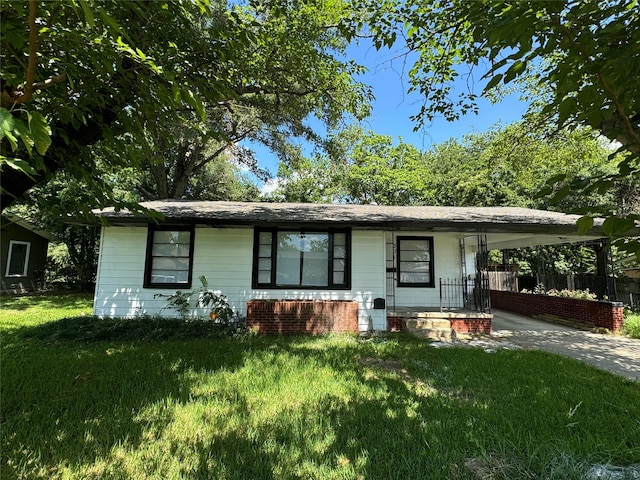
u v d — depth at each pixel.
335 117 9.41
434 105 5.89
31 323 8.48
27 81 1.52
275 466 2.56
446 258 10.35
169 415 3.37
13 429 3.03
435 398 3.83
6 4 1.54
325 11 6.59
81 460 2.61
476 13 2.49
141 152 3.58
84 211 3.23
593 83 1.71
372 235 8.69
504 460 2.64
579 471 2.48
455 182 21.78
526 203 17.78
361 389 4.11
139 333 7.06
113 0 1.90
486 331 8.30
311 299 8.55
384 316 8.41
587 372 4.91
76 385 4.12
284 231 8.77
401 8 5.07
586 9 1.46
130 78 2.71
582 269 18.00
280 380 4.42
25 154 2.58
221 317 7.79
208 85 3.22
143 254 8.61
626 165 1.55
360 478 2.43
